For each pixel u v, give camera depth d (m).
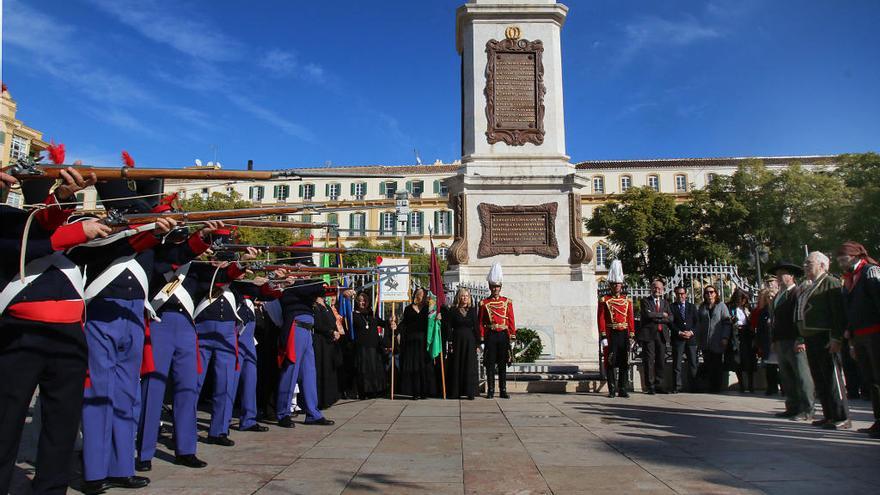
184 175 4.48
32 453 6.43
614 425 7.86
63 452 4.35
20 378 4.12
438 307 11.38
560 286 15.00
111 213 4.48
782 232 43.25
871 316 6.94
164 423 8.60
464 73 16.83
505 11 16.56
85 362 4.48
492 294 11.41
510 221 15.62
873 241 38.75
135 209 5.41
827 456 5.93
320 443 6.79
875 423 7.04
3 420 4.07
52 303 4.29
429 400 10.91
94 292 5.05
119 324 5.06
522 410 9.38
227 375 6.92
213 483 5.06
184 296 6.11
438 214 71.75
